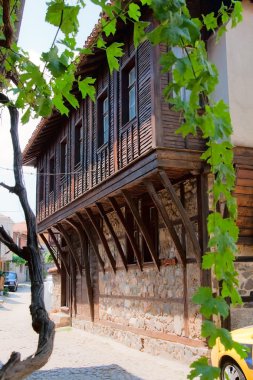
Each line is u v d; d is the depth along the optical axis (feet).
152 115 29.40
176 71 4.90
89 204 41.16
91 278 49.70
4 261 146.30
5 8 7.24
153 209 37.32
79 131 47.73
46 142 58.75
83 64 38.11
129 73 36.01
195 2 31.40
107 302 44.93
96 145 40.96
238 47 30.25
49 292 76.23
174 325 32.53
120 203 40.32
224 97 29.66
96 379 28.04
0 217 157.58
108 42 35.96
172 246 33.58
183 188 32.32
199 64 5.04
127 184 33.12
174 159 28.76
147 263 36.83
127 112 35.60
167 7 4.64
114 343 41.52
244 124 29.30
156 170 28.68
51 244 65.77
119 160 35.27
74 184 46.47
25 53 8.73
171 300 33.12
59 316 55.47
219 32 6.46
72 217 47.96
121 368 30.96
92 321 48.21
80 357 35.45
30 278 6.17
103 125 41.09
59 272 61.36
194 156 29.25
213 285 28.58
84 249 49.65
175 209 33.30
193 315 30.19
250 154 28.91
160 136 28.86
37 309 5.90
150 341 35.73
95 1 6.11
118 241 40.40
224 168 5.63
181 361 31.12
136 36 5.58
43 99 7.92
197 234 30.14
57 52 6.35
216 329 4.84
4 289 122.93
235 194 28.94
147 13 30.45
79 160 47.21
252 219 29.96
